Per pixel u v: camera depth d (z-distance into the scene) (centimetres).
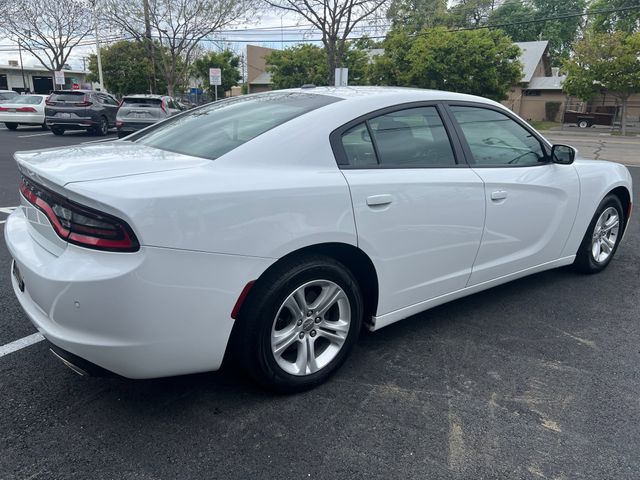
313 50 3466
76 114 1856
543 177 386
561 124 3562
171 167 245
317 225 258
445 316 382
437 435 250
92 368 230
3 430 245
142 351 223
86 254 219
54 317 226
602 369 313
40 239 249
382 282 298
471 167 341
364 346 335
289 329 270
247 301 250
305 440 244
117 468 223
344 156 281
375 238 285
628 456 239
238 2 2372
